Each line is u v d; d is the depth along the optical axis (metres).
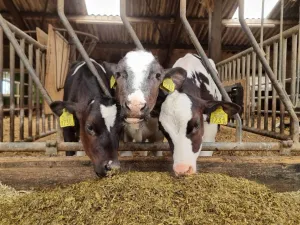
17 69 3.02
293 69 0.94
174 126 0.65
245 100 1.47
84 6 2.50
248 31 0.77
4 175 0.72
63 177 0.73
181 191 0.54
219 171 0.75
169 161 0.74
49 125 1.58
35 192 0.63
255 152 1.10
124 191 0.54
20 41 1.11
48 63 1.27
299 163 0.76
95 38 1.91
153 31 2.96
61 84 1.49
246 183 0.60
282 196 0.60
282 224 0.49
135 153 1.05
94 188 0.56
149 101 0.65
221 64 1.80
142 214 0.49
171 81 0.69
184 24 0.76
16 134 1.48
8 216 0.53
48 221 0.50
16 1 2.49
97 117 0.65
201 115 0.68
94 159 0.65
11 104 1.05
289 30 0.95
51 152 0.76
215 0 1.84
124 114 0.64
